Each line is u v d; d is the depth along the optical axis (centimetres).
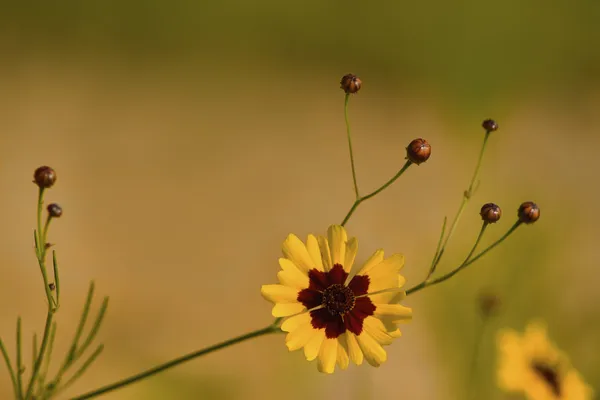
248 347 81
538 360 57
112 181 106
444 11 154
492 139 137
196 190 108
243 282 93
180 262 94
